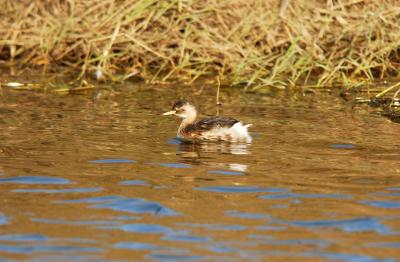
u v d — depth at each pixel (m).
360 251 10.55
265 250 10.56
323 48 21.62
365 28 21.38
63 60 22.48
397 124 17.00
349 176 13.48
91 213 11.83
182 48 21.44
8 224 11.38
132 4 21.98
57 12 22.61
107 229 11.25
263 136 15.98
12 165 13.94
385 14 21.59
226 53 21.34
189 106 16.41
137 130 16.47
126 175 13.52
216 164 14.18
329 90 20.33
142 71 21.83
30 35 22.61
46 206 12.08
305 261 10.23
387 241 10.87
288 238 10.95
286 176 13.48
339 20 21.66
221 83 20.97
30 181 13.14
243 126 15.95
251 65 21.34
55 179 13.26
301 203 12.25
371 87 20.34
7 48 23.02
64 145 15.20
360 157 14.55
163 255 10.40
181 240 10.88
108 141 15.58
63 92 20.00
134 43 21.83
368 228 11.29
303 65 21.09
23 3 22.91
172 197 12.50
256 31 21.75
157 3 21.73
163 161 14.34
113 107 18.45
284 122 17.09
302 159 14.42
